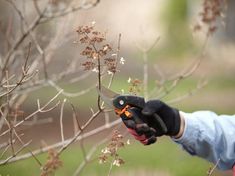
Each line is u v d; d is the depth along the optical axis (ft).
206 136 12.75
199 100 57.93
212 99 58.75
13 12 21.63
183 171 35.37
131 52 66.08
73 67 21.21
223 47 52.21
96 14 26.09
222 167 13.26
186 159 36.83
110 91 11.78
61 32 21.45
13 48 18.28
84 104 48.19
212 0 18.85
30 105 38.50
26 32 18.49
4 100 17.30
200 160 36.45
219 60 60.34
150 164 36.14
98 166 31.91
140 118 11.75
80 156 35.24
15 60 19.63
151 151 38.45
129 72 64.03
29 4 23.15
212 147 12.91
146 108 11.65
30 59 20.17
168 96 51.90
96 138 39.19
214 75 63.82
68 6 20.01
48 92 41.24
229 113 54.90
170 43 78.33
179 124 12.44
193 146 12.83
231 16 57.88
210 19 19.11
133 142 39.27
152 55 76.59
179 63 68.90
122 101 11.53
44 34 22.70
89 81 46.57
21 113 15.15
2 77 17.07
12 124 15.78
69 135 40.01
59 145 16.80
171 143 40.42
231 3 57.88
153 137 11.35
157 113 12.08
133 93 12.21
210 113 13.19
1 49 22.58
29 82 18.71
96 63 12.79
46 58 21.99
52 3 18.62
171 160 36.99
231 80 63.31
